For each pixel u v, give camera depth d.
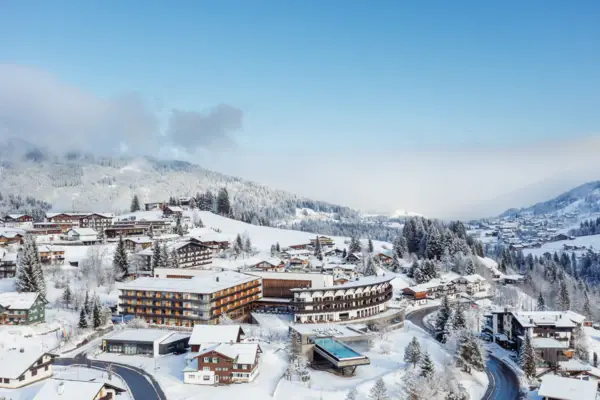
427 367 109.19
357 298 162.75
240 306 163.12
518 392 113.88
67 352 124.50
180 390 102.06
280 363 119.75
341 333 136.12
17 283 159.25
